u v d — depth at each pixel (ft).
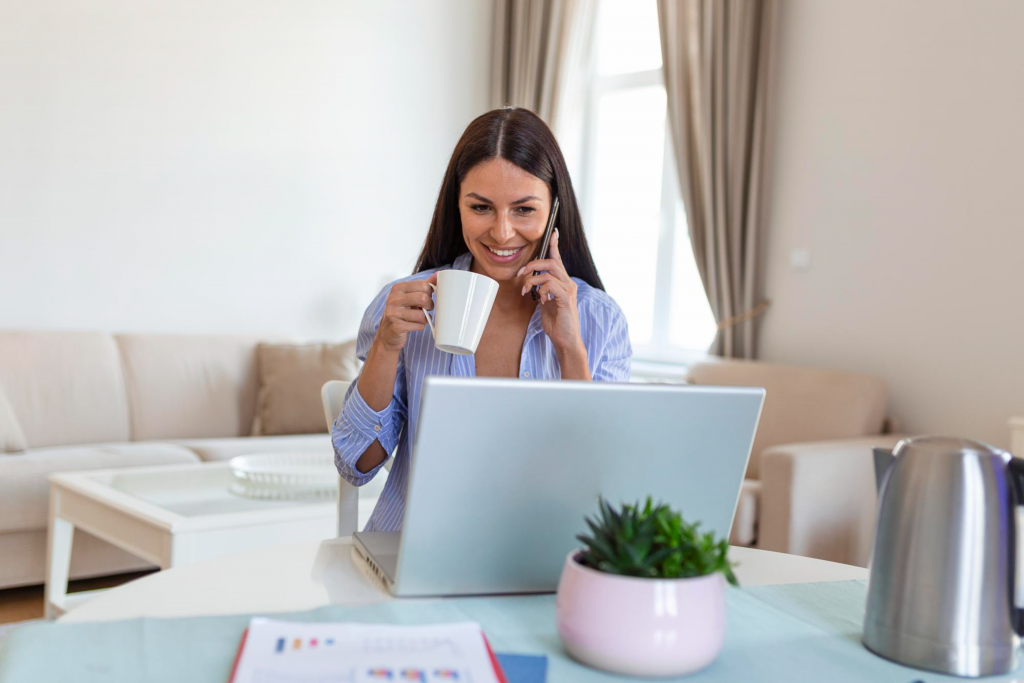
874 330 11.13
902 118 10.88
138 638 2.51
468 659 2.35
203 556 6.22
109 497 6.91
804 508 8.66
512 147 4.00
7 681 2.20
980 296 10.19
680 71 12.74
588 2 14.46
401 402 4.31
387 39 14.39
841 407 10.27
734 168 12.24
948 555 2.57
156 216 12.31
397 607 2.83
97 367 11.20
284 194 13.47
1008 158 9.96
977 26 10.22
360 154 14.21
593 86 15.01
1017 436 8.32
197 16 12.50
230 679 2.21
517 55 15.10
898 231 10.92
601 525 2.53
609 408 2.80
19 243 11.22
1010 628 2.59
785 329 12.05
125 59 11.91
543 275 3.98
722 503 3.09
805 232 11.85
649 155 14.26
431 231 4.56
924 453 2.64
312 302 13.83
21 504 8.69
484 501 2.79
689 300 13.73
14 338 10.75
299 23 13.46
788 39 12.07
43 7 11.21
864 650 2.72
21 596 9.01
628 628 2.37
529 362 4.29
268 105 13.24
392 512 4.20
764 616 2.98
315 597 2.98
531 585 3.01
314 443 11.26
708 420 2.93
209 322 12.86
